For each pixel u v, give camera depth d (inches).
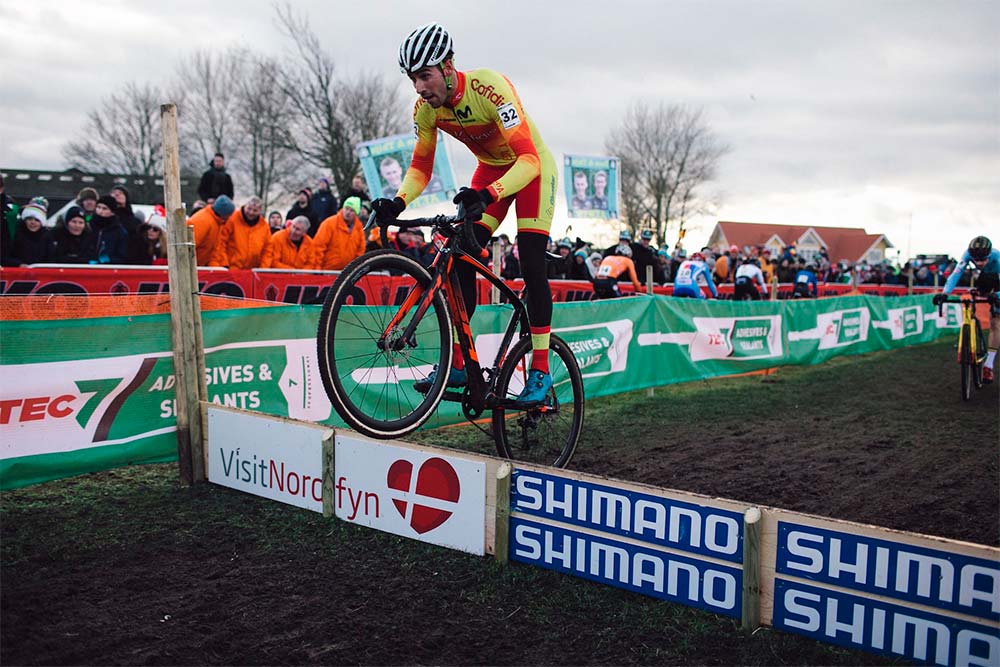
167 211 157.3
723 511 95.9
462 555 120.6
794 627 91.4
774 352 353.4
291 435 142.5
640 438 215.3
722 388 305.7
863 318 435.8
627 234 378.6
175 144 156.6
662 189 1389.0
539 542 112.8
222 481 157.2
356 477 133.1
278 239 267.4
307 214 325.1
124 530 132.2
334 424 194.7
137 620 99.4
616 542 105.2
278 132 1011.3
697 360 305.1
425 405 114.7
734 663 88.7
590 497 107.3
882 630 84.8
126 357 154.9
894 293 656.4
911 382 327.6
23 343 141.1
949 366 382.3
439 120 119.4
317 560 119.6
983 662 78.4
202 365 162.2
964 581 79.5
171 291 158.1
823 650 90.4
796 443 211.3
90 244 235.8
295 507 143.9
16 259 221.8
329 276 242.5
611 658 90.6
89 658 89.5
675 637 95.0
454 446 195.9
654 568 102.0
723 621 98.0
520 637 95.7
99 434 151.9
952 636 80.4
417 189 122.0
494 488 116.6
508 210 130.6
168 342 161.3
